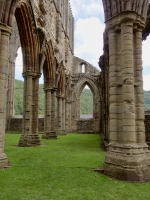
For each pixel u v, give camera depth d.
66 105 36.34
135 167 6.81
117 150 7.42
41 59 17.25
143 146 7.39
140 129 7.55
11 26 10.14
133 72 7.69
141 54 7.95
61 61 28.94
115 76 7.95
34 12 16.56
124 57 7.65
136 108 7.64
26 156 10.91
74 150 13.24
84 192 5.75
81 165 8.62
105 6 8.46
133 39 7.99
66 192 5.75
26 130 15.84
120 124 7.68
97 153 11.88
